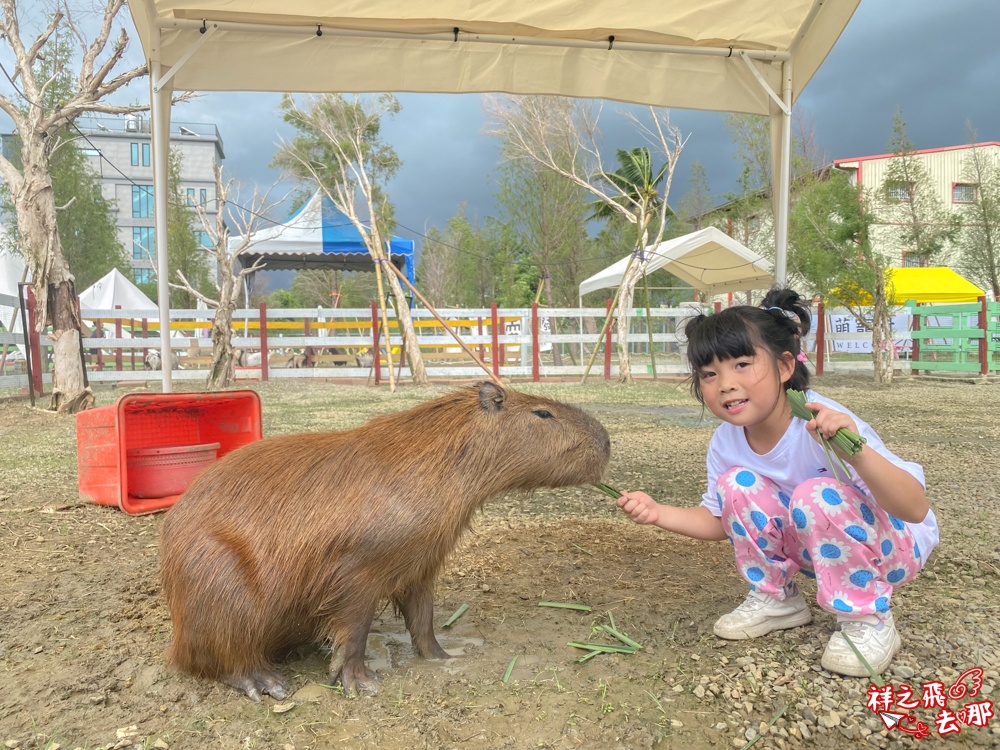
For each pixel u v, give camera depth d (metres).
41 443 6.73
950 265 22.06
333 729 1.92
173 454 4.41
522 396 2.30
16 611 2.75
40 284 9.02
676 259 13.86
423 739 1.87
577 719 1.96
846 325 18.86
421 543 2.06
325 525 2.01
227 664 2.09
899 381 14.00
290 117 15.70
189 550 2.07
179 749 1.83
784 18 4.85
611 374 16.09
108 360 18.81
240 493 2.11
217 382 11.73
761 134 18.97
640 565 3.29
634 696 2.08
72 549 3.53
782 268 5.46
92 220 24.77
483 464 2.16
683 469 5.45
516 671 2.26
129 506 4.14
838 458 2.01
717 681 2.15
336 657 2.13
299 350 18.89
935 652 2.30
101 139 40.78
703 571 3.20
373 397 10.94
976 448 6.23
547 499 4.61
